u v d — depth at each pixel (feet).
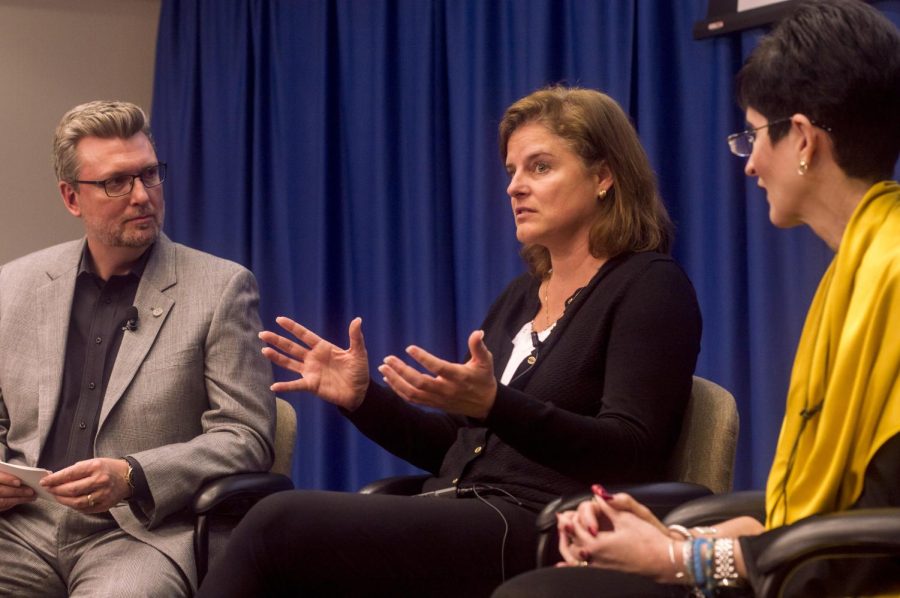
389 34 14.08
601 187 8.02
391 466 14.03
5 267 10.05
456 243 13.35
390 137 14.08
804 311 10.50
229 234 15.64
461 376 6.65
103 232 9.46
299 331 7.68
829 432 5.32
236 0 15.64
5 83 16.15
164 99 16.33
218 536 8.74
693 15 11.47
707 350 11.30
